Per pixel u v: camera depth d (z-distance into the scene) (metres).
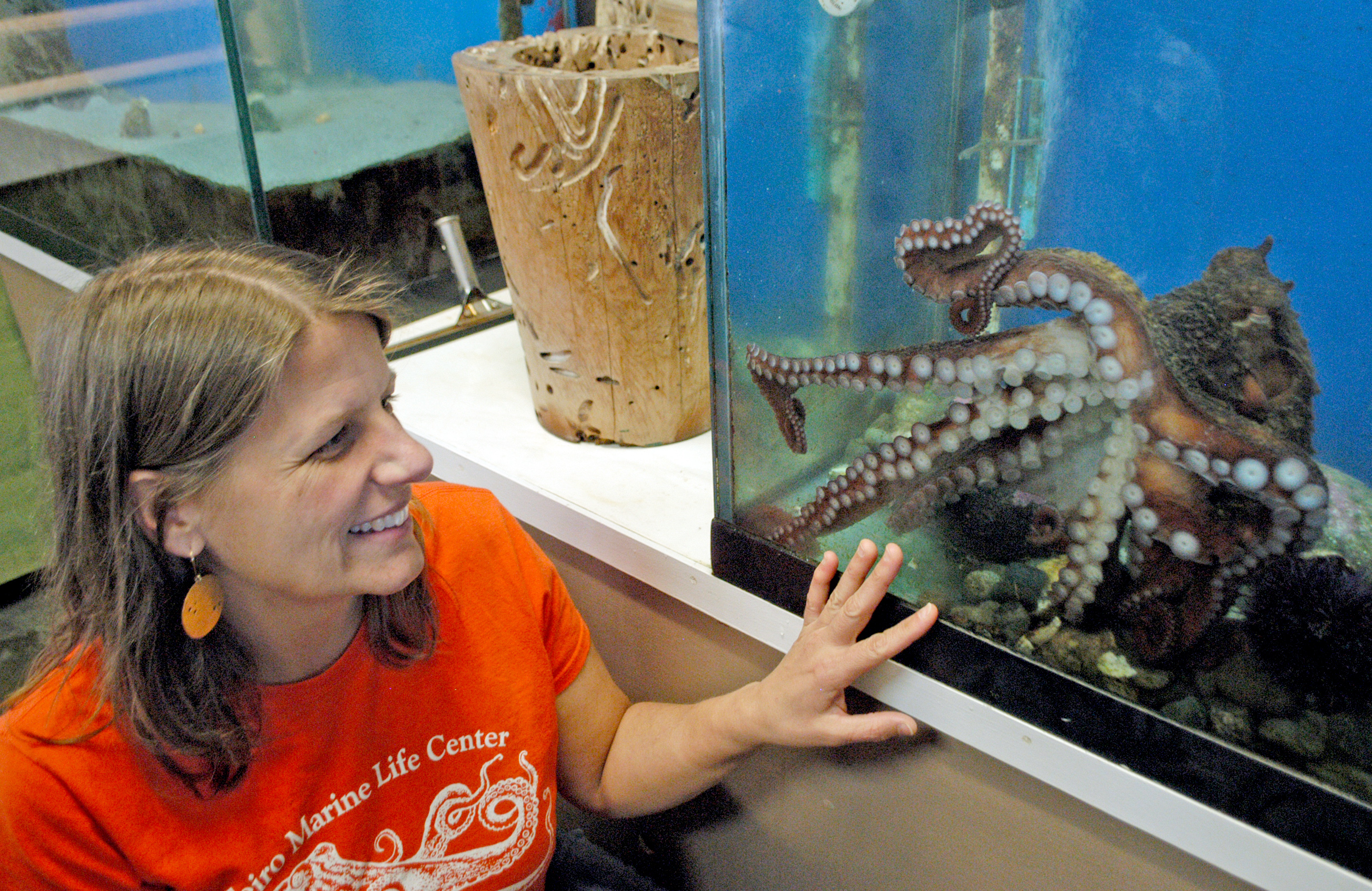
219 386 0.57
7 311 1.92
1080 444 0.59
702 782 0.89
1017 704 0.71
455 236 1.47
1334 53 0.43
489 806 0.84
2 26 1.46
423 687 0.79
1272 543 0.53
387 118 1.37
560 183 1.00
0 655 1.85
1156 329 0.53
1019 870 0.81
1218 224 0.50
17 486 1.94
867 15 0.59
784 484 0.80
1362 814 0.56
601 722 0.95
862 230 0.65
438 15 1.38
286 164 1.30
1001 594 0.68
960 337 0.63
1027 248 0.58
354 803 0.77
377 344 0.66
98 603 0.64
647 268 1.04
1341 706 0.55
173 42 1.23
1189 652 0.60
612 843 1.32
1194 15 0.47
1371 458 0.49
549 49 1.16
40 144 1.58
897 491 0.71
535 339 1.13
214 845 0.72
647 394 1.12
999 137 0.56
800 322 0.71
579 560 1.10
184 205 1.41
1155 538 0.58
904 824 0.89
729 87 0.67
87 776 0.67
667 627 1.03
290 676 0.72
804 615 0.81
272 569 0.64
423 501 0.85
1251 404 0.51
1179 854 0.69
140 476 0.60
